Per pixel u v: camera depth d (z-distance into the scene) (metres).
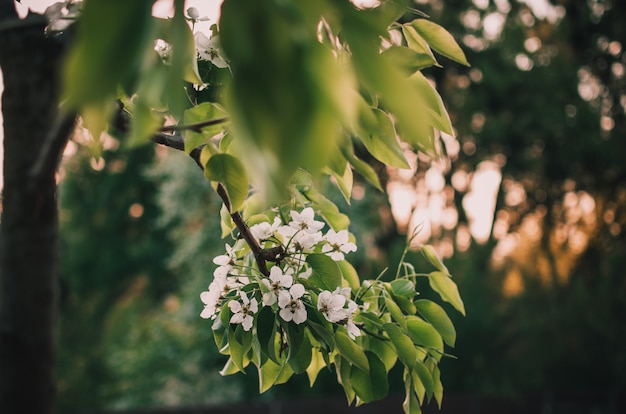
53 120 1.31
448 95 19.42
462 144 19.70
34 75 1.30
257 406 13.83
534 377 15.48
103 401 19.16
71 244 22.00
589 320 15.57
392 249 14.55
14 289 1.36
